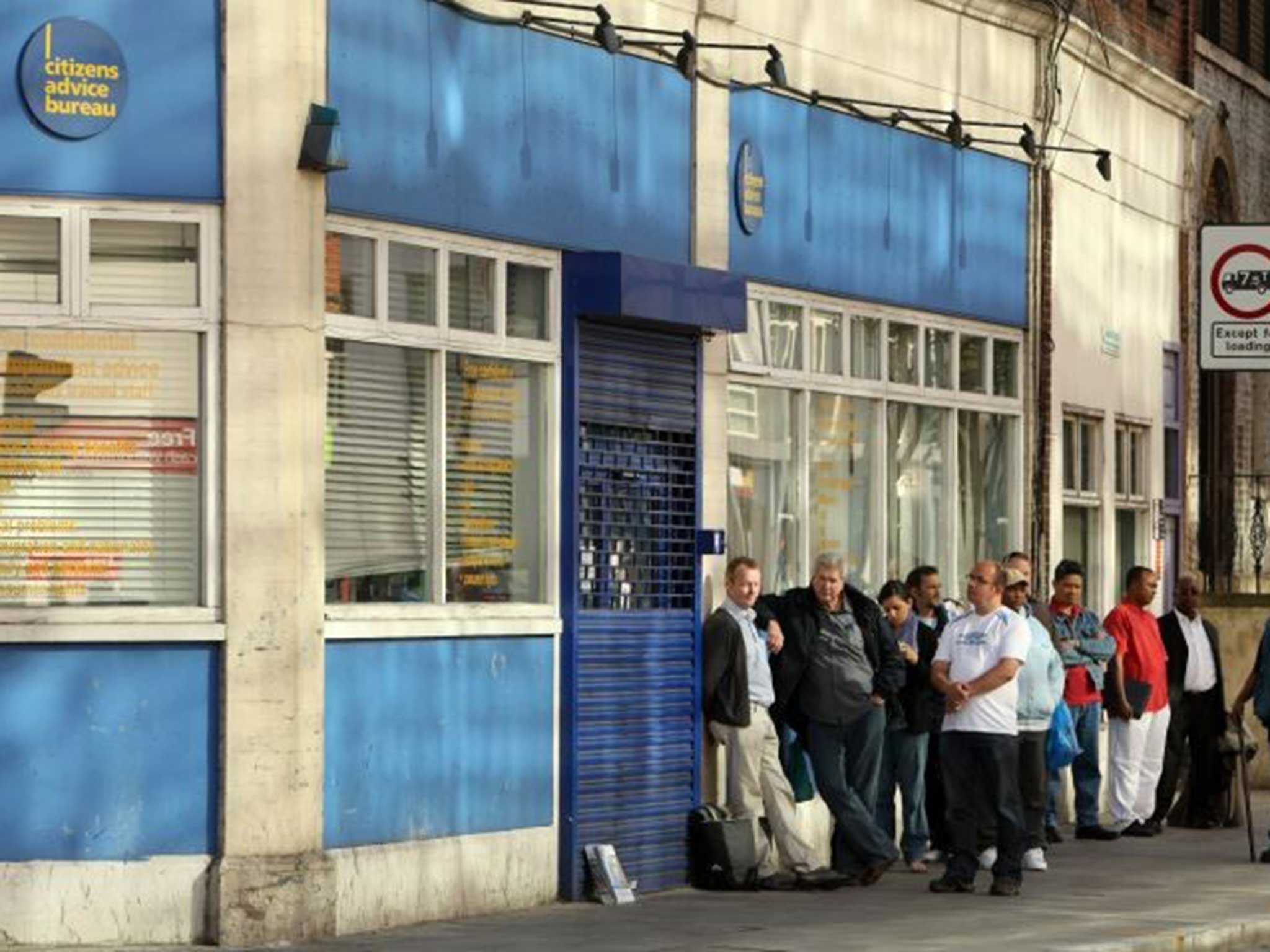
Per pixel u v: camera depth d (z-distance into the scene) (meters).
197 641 16.70
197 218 16.83
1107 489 29.59
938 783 23.00
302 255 16.94
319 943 16.78
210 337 16.81
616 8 20.20
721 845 20.48
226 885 16.55
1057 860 23.42
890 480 24.52
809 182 22.95
